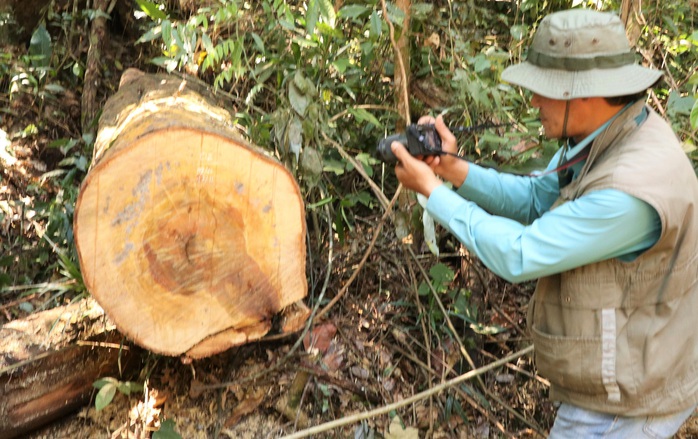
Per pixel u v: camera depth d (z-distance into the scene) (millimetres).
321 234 3066
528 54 1688
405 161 1839
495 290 3047
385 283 3018
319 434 2447
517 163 2840
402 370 2758
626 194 1521
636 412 1729
